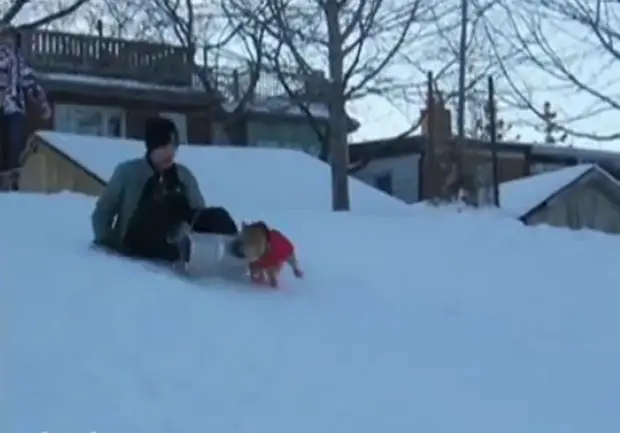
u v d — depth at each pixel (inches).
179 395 224.2
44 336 248.4
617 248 458.9
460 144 1365.7
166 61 1489.9
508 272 394.6
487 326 313.3
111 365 235.6
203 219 346.6
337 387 239.3
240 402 224.2
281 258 335.9
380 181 1732.3
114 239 364.2
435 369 262.4
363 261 395.2
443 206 1085.1
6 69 1086.4
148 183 355.3
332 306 319.3
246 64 1502.2
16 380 220.8
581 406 246.1
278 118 1574.8
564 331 315.0
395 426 219.8
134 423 206.7
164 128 355.9
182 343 255.6
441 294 351.9
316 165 1149.1
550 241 468.4
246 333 270.8
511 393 250.5
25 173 1139.3
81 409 210.5
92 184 1053.8
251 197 1000.9
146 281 309.3
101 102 1425.9
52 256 336.8
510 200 1321.4
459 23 1380.4
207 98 1492.4
